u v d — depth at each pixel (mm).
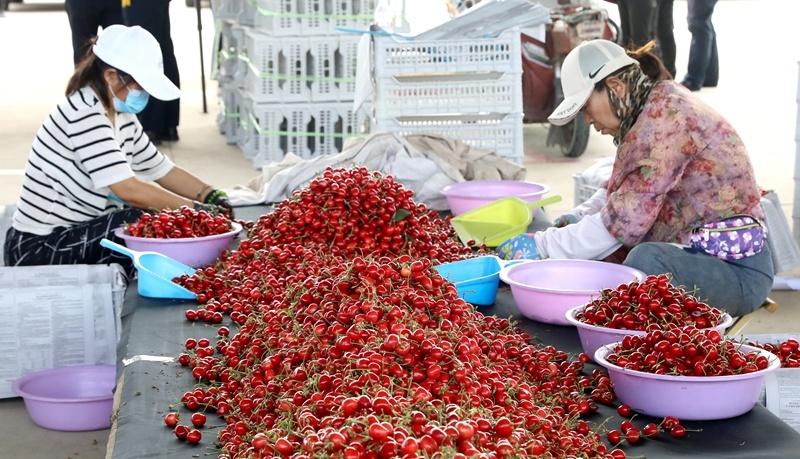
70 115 3645
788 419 2367
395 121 4863
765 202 4332
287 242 3109
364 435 1530
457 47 4801
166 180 4133
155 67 3629
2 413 3494
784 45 14156
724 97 10344
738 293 3037
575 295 2680
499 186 4273
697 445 1952
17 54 13719
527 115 8039
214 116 9820
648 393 2059
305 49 7047
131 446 2000
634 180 3072
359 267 2252
